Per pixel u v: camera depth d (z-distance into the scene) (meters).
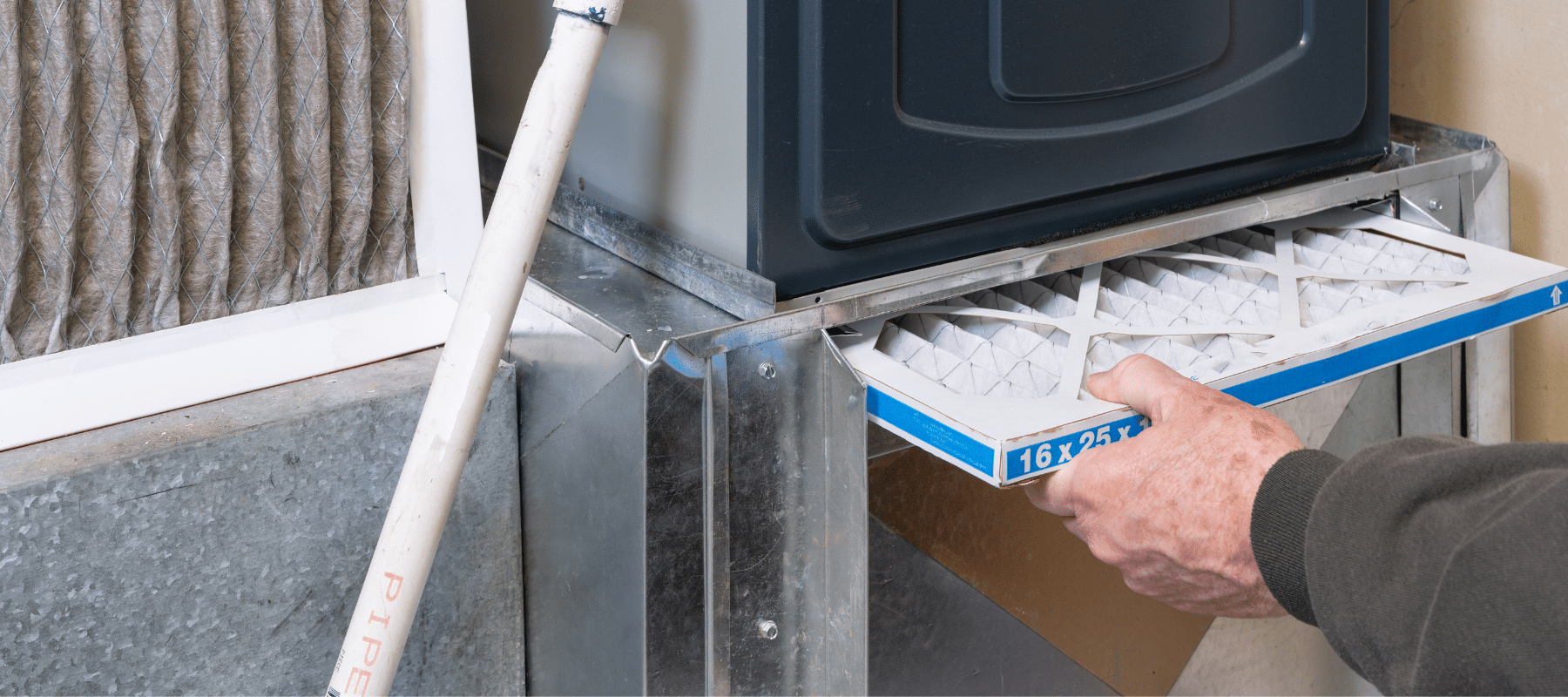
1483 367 1.09
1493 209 1.04
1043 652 0.93
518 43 0.91
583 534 0.79
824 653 0.80
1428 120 1.19
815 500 0.77
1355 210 1.02
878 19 0.71
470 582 0.84
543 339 0.79
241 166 0.71
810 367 0.74
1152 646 1.02
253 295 0.75
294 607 0.76
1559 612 0.44
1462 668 0.47
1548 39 1.06
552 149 0.64
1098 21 0.79
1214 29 0.85
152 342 0.71
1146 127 0.84
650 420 0.68
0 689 0.65
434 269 0.83
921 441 0.68
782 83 0.70
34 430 0.67
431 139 0.79
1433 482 0.51
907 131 0.74
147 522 0.68
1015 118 0.78
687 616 0.75
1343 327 0.77
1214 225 0.88
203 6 0.67
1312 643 1.19
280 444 0.72
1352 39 0.92
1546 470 0.49
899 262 0.78
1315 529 0.55
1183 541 0.62
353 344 0.79
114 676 0.70
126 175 0.66
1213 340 0.79
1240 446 0.62
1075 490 0.67
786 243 0.73
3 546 0.63
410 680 0.83
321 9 0.70
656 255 0.81
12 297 0.65
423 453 0.66
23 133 0.63
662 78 0.78
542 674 0.89
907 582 0.82
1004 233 0.82
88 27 0.64
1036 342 0.77
